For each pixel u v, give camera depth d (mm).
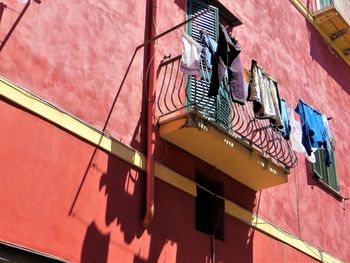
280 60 13055
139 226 8078
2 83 6980
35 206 6902
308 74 14133
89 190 7590
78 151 7625
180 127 8648
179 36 9961
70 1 8234
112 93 8406
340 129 14891
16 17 7426
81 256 7211
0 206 6559
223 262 9258
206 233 9469
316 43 15070
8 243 6477
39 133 7223
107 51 8555
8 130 6887
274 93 9836
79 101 7891
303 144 11383
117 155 8133
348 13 15875
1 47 7141
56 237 7012
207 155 9398
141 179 8367
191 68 8594
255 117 9656
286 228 11266
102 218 7621
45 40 7695
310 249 11727
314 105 13922
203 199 9812
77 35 8172
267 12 13156
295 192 11977
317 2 15828
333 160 13922
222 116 9680
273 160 10258
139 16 9336
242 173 9977
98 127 8031
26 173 6926
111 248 7602
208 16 10727
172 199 8719
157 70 9172
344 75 16125
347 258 13000
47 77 7562
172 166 8930
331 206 13117
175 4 10211
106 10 8781
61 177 7301
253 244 10102
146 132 8711
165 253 8312
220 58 8727
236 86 9000
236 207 9961
